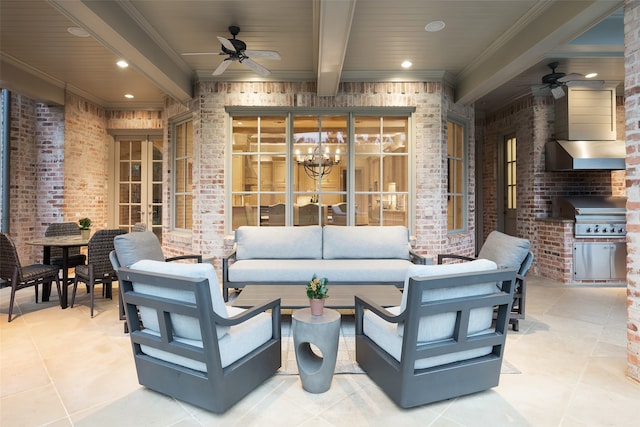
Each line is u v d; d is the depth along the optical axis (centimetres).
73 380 229
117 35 316
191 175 532
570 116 510
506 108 617
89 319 346
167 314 199
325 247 437
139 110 626
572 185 549
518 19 340
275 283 380
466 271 198
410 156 501
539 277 535
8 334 307
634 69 224
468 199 545
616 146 502
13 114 504
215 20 346
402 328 198
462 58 434
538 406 201
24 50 408
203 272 189
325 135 508
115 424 185
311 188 509
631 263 230
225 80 485
